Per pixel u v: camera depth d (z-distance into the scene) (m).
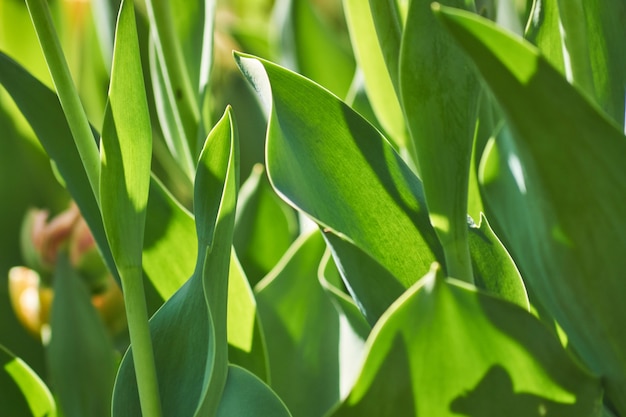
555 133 0.93
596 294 0.99
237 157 1.07
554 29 1.18
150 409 1.06
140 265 1.05
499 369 0.96
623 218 0.95
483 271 1.11
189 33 1.33
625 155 0.93
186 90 1.31
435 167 1.04
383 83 1.30
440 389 0.97
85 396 1.35
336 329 1.33
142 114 1.05
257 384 1.10
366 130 1.14
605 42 1.15
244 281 1.23
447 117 1.03
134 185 1.04
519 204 1.14
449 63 1.02
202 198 1.09
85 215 1.26
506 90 0.91
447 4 1.03
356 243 1.12
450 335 0.95
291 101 1.13
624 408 1.02
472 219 1.16
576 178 0.94
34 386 1.24
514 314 0.94
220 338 1.07
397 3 1.12
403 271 1.12
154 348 1.11
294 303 1.34
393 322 0.95
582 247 0.97
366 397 0.97
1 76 1.25
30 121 1.26
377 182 1.14
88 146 1.05
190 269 1.28
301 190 1.10
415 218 1.13
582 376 0.97
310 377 1.32
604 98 1.15
